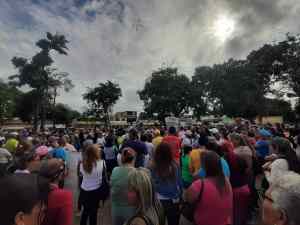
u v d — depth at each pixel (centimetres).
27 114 5197
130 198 193
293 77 3206
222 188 253
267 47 3478
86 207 392
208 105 4781
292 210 100
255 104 3869
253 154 504
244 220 351
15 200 91
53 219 194
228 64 4384
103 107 5950
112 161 707
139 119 5728
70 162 764
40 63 3744
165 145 338
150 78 4869
